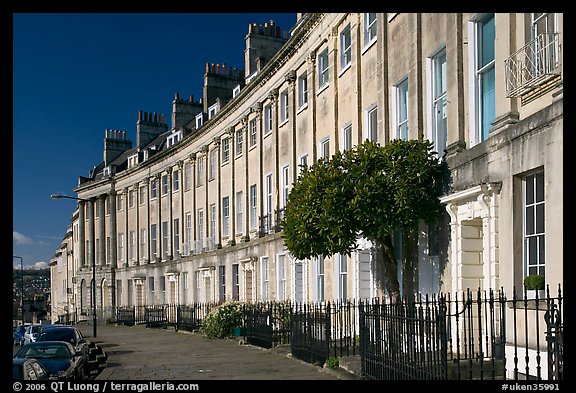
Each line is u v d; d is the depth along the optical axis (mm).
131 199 53750
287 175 28172
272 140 29734
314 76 25078
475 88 13500
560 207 9602
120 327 44719
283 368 15297
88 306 59375
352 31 21156
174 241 45531
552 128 9906
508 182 11367
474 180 12742
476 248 13328
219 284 36812
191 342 26750
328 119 23500
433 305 9703
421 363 9352
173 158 45906
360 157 14375
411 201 13625
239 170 35031
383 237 15016
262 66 33781
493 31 13055
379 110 18422
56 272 89188
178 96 53094
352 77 21109
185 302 42812
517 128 11000
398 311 10539
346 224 13867
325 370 13930
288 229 14773
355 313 16625
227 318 27172
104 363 20844
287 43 27000
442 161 14266
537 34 11062
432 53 15555
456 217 13461
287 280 26875
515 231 11172
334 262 22172
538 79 10383
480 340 8500
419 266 15586
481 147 12438
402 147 14273
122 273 53844
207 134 40000
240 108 34438
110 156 65062
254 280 30984
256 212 32312
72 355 15633
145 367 17641
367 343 12070
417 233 15703
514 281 11109
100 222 57906
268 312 21359
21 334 36375
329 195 13859
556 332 7867
